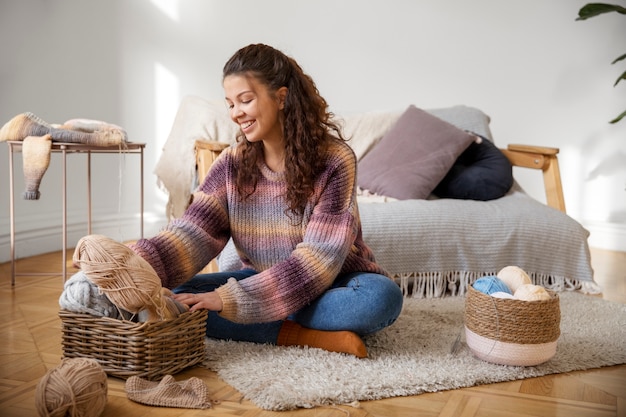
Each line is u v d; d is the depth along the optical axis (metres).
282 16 4.01
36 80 3.20
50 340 1.95
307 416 1.43
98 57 3.52
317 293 1.75
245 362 1.71
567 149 3.94
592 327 2.13
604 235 3.87
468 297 1.81
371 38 4.06
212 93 4.00
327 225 1.76
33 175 2.50
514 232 2.69
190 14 3.88
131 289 1.52
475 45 4.02
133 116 3.74
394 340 1.92
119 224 3.72
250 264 1.94
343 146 1.82
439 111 3.37
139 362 1.56
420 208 2.66
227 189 1.85
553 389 1.63
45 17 3.21
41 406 1.33
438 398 1.55
